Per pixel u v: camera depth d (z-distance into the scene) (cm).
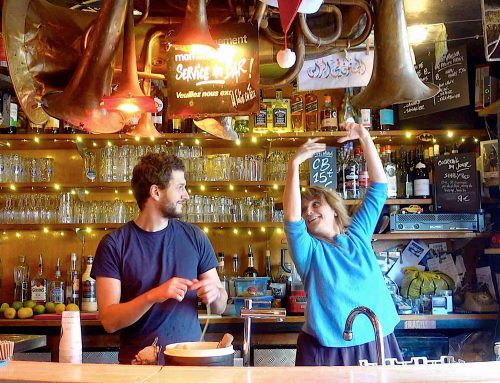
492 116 471
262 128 482
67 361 212
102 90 299
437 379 163
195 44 275
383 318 278
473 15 404
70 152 507
